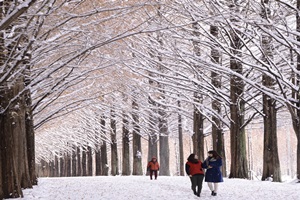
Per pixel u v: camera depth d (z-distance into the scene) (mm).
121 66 24188
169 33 23547
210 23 21406
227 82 28938
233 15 19953
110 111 35594
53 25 12797
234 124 24531
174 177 25484
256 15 21562
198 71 25906
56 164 73062
